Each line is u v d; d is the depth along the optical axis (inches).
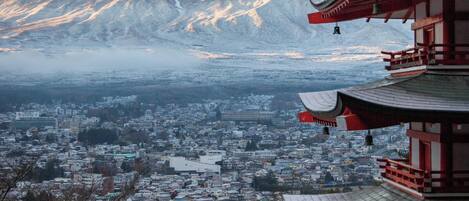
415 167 1003.3
